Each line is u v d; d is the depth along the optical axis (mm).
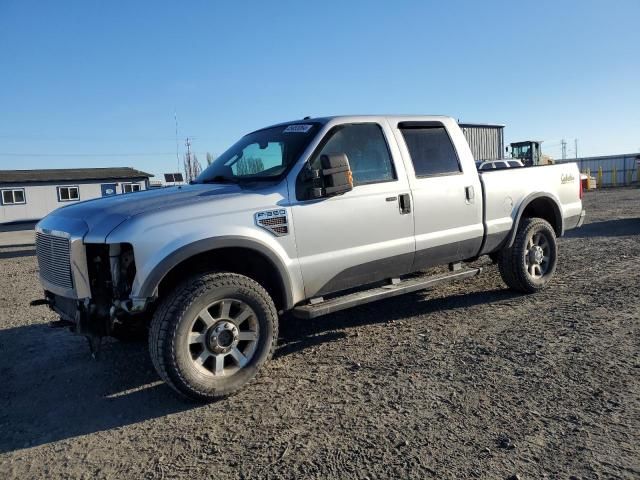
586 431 3139
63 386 4391
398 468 2867
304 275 4410
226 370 3965
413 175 5188
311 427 3393
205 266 4246
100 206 4129
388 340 5020
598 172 43344
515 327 5160
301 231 4371
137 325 4320
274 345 4176
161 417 3705
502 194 6008
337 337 5211
